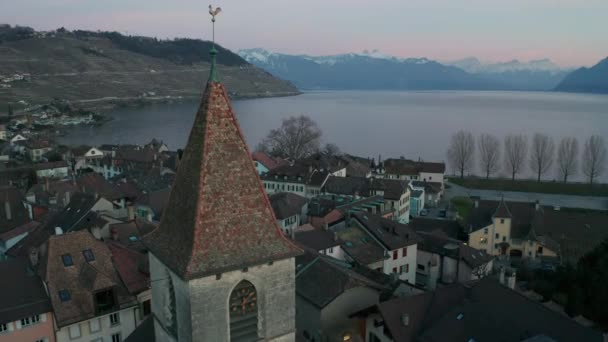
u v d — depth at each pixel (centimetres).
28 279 4697
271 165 14912
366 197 11488
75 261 4809
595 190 15750
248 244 2073
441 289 4819
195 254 1944
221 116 2106
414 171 16200
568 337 3903
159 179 12688
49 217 8062
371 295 4959
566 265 7519
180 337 2111
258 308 2150
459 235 10262
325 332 4625
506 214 9912
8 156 18875
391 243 7156
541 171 17800
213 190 2038
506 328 4031
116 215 7862
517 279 7656
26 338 4375
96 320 4659
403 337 4284
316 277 4956
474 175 19012
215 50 2117
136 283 4947
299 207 10294
